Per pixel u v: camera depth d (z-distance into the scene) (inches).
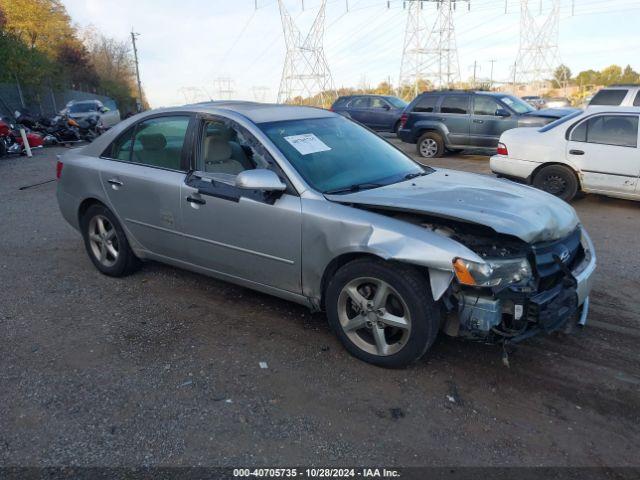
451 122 559.2
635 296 180.5
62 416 117.5
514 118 526.0
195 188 160.6
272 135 154.3
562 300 124.8
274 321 162.6
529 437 110.4
